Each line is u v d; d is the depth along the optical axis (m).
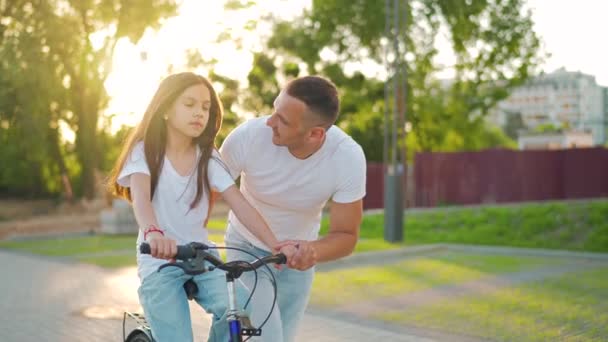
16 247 15.28
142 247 2.76
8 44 22.89
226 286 3.12
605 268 10.32
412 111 29.98
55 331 6.36
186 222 3.13
